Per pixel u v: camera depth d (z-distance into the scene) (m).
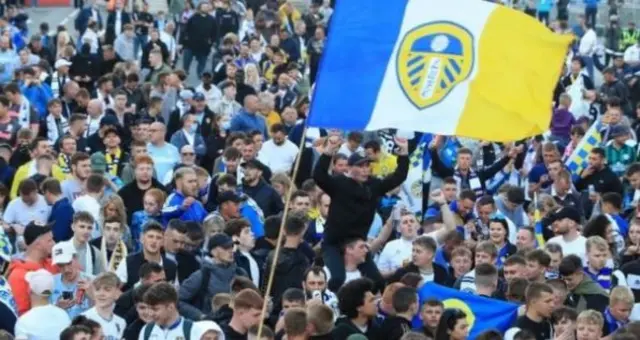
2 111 45.53
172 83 51.31
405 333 26.61
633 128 55.31
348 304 27.91
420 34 27.22
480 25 27.08
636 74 61.50
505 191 38.09
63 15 83.12
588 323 27.45
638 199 39.38
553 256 32.34
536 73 26.97
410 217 33.50
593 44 71.06
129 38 66.19
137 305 26.92
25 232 29.11
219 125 48.28
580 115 55.94
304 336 26.20
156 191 35.31
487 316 28.84
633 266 32.25
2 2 78.38
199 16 67.44
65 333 25.16
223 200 35.03
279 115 51.78
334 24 27.38
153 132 42.44
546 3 79.38
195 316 29.00
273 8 72.00
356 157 33.19
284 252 31.23
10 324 27.48
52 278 27.28
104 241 31.75
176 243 31.31
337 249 31.44
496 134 26.94
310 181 36.53
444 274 31.58
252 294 26.77
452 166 42.56
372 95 27.30
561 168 41.12
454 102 27.05
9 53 60.28
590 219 37.31
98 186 35.75
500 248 34.28
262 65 63.28
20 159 41.56
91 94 55.62
